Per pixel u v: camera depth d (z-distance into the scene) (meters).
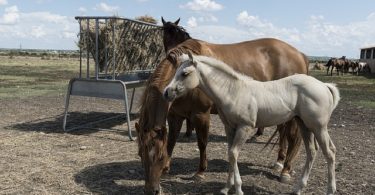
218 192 4.50
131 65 8.99
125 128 8.16
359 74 35.03
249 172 5.33
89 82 7.42
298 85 4.10
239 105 3.96
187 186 4.69
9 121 8.51
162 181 4.83
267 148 6.71
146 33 9.19
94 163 5.55
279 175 5.21
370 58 42.56
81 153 6.07
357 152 6.49
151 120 3.83
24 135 7.17
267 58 5.50
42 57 63.00
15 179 4.78
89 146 6.52
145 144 3.63
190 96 4.49
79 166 5.39
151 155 3.60
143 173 5.14
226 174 5.20
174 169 5.41
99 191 4.46
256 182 4.91
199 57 3.94
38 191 4.41
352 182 4.93
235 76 3.98
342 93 16.53
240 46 5.39
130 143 6.82
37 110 10.09
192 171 5.33
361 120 9.61
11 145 6.42
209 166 5.57
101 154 6.05
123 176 5.00
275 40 5.76
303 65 5.85
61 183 4.69
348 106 12.19
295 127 4.82
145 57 9.43
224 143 7.03
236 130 4.08
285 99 4.07
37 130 7.64
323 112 4.03
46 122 8.52
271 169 5.50
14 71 26.70
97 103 11.73
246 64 5.18
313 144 4.36
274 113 4.05
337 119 9.75
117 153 6.13
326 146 4.13
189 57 3.81
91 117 9.35
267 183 4.88
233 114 3.98
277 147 6.75
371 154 6.37
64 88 15.75
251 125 4.03
